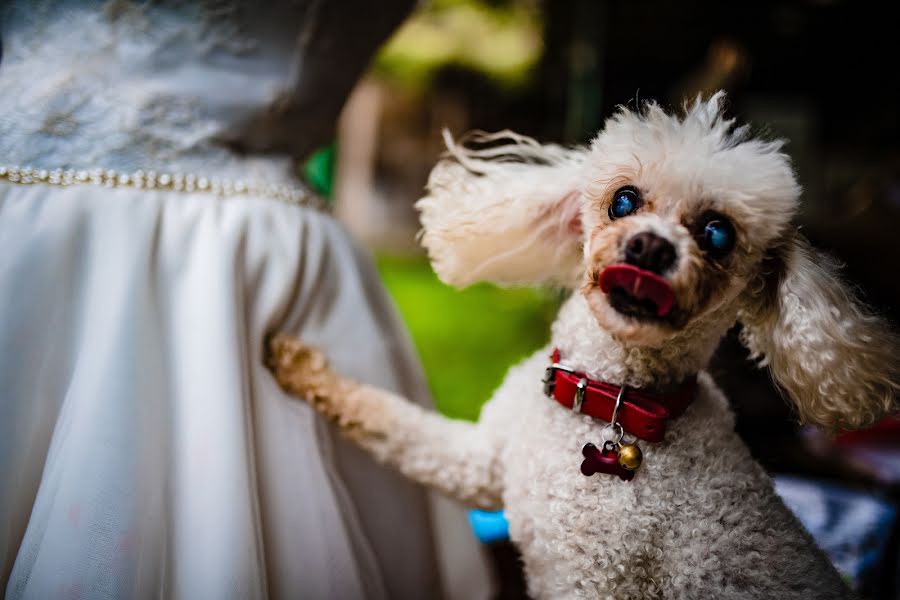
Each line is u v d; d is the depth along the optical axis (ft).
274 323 1.85
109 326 1.62
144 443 1.58
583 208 1.76
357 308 1.99
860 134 6.48
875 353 1.65
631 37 7.02
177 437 1.64
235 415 1.64
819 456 2.84
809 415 1.70
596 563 1.63
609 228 1.57
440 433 1.84
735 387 3.12
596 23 7.07
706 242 1.59
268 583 1.68
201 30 1.83
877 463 2.71
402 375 2.16
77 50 1.78
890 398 1.67
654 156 1.61
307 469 1.76
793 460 2.83
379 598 1.81
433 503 2.11
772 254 1.73
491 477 1.82
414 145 12.66
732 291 1.64
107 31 1.78
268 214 1.88
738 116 1.80
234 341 1.70
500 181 1.85
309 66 1.96
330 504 1.76
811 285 1.68
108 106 1.78
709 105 1.72
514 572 2.40
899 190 3.21
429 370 5.55
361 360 1.95
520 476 1.73
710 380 1.88
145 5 1.79
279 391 1.81
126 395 1.58
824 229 3.18
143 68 1.80
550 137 9.96
